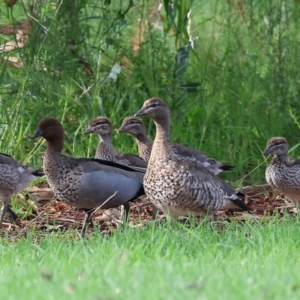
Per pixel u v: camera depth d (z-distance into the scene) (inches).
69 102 640.4
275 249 406.6
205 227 472.7
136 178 538.9
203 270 363.6
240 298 312.8
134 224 538.9
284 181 587.5
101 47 659.4
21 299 316.8
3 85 639.1
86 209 543.5
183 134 667.4
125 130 630.5
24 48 629.0
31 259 398.0
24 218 561.0
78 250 414.3
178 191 491.5
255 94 671.1
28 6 644.1
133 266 370.9
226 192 510.9
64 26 642.2
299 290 320.5
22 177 552.4
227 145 665.6
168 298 311.0
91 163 530.0
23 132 618.8
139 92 671.1
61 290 325.7
